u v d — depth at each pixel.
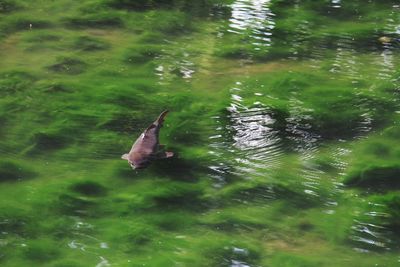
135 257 9.56
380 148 12.63
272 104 14.04
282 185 11.51
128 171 11.70
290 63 16.23
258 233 10.28
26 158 12.01
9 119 13.24
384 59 16.59
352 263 9.70
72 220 10.37
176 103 14.01
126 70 15.53
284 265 9.55
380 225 10.55
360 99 14.39
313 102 14.22
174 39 17.34
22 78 14.88
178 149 12.41
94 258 9.51
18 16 18.23
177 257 9.59
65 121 13.16
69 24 17.94
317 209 10.94
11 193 10.95
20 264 9.35
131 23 18.16
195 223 10.43
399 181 11.66
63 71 15.34
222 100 14.20
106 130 12.95
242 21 18.53
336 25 18.48
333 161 12.27
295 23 18.47
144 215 10.55
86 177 11.48
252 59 16.36
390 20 18.83
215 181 11.55
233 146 12.64
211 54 16.53
